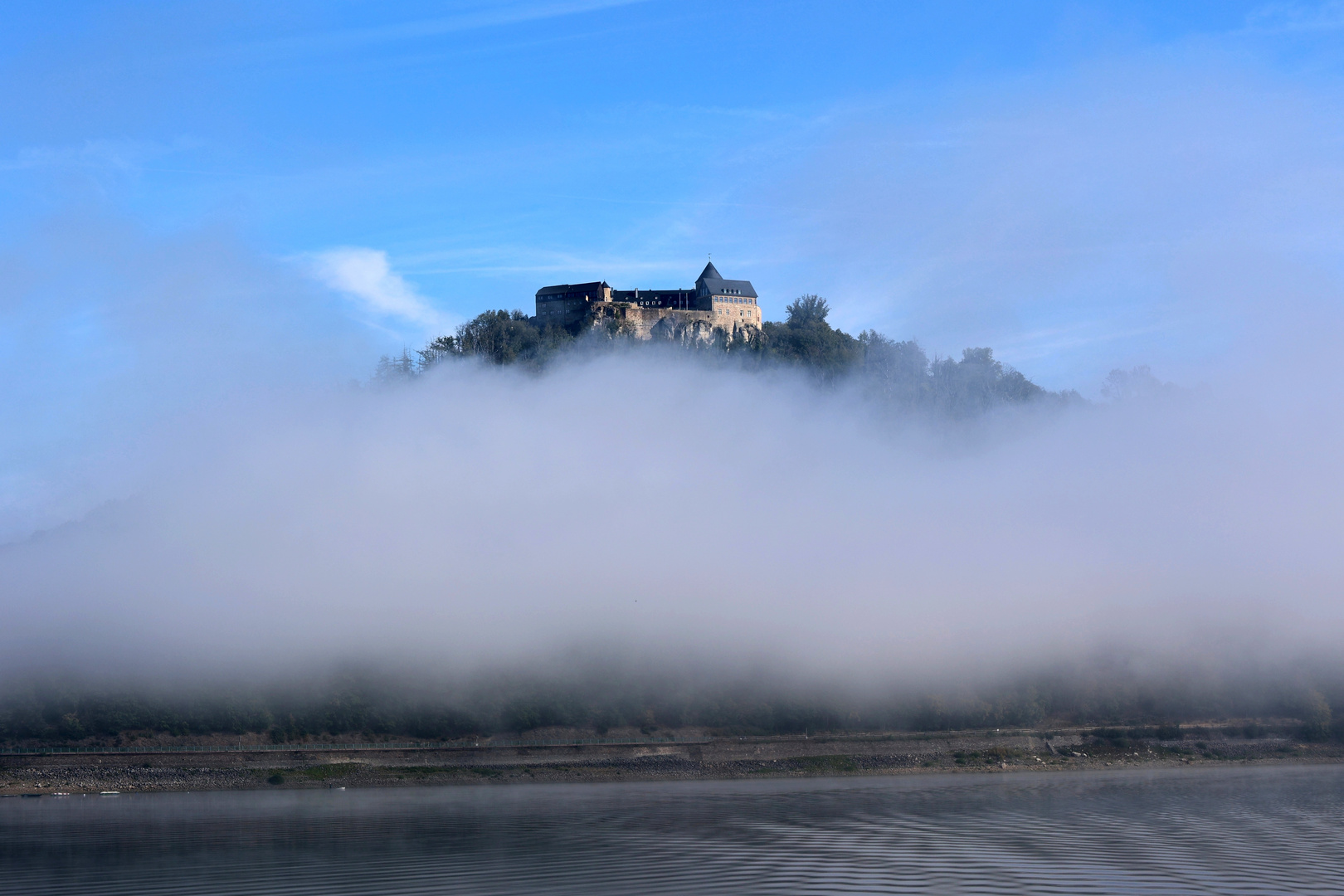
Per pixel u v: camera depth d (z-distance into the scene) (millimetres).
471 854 92938
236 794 153000
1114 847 94812
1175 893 74812
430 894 75438
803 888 76062
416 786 166750
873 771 186250
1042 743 199750
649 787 162875
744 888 76188
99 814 126250
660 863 87125
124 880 82000
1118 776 176750
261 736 173625
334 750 171500
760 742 191125
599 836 103688
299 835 105688
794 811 125500
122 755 160000
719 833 105688
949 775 182250
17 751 157125
